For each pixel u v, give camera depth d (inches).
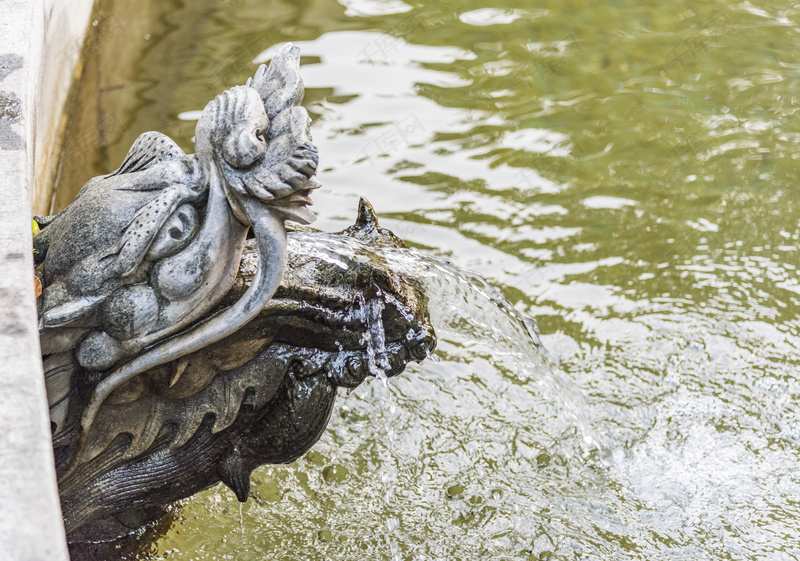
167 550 141.1
